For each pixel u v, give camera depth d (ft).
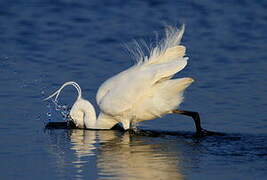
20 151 45.21
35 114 54.60
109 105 52.24
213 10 92.48
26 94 59.57
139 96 51.24
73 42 80.07
